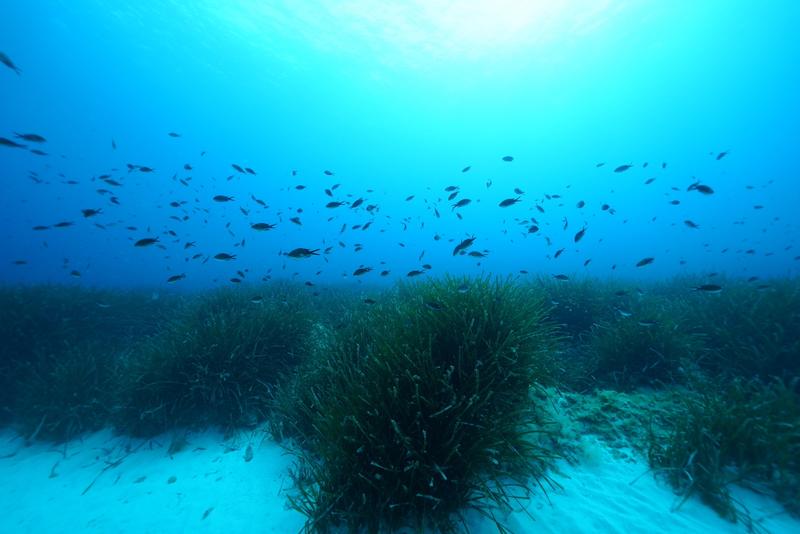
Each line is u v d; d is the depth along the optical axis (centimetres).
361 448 290
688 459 328
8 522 379
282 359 608
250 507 360
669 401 452
